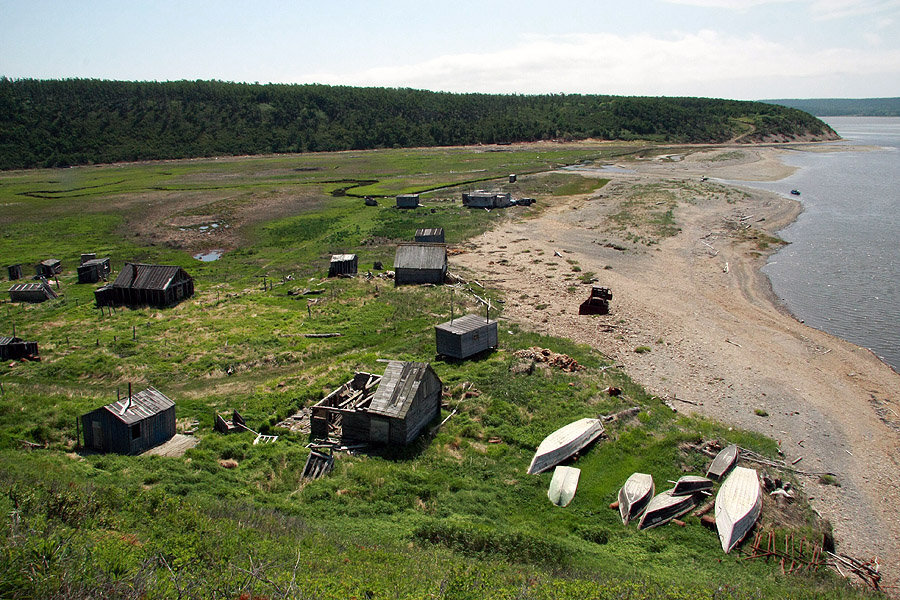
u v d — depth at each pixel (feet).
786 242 246.47
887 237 249.55
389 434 97.86
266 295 188.65
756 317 167.63
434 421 106.22
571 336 152.76
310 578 51.44
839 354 143.23
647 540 75.36
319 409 102.01
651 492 84.79
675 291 189.78
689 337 152.76
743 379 129.59
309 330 156.87
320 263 227.61
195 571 48.96
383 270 214.90
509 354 135.95
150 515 64.44
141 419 94.02
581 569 65.46
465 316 144.46
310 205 347.77
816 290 189.78
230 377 130.31
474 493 84.79
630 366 135.44
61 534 51.06
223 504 74.13
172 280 182.60
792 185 382.83
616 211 310.24
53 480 71.31
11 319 169.89
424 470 90.53
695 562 71.41
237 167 516.32
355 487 84.07
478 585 54.29
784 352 143.95
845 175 424.46
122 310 177.37
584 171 461.78
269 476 87.81
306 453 94.79
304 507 78.18
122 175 473.26
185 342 148.77
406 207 333.83
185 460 90.07
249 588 44.88
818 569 73.56
